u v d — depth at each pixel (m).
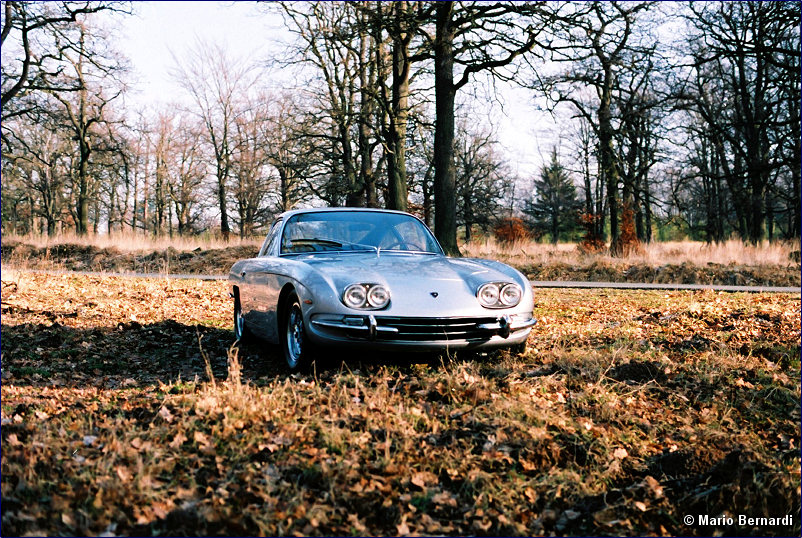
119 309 9.81
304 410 4.27
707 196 39.81
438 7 19.45
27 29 28.11
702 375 5.38
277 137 40.31
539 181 63.50
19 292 11.49
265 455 3.57
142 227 58.50
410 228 6.75
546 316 9.67
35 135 50.22
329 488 3.27
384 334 5.03
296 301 5.48
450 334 5.18
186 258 24.94
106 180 53.47
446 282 5.41
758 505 3.35
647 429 4.31
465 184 44.91
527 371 5.44
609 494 3.46
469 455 3.66
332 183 31.34
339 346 5.07
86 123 40.59
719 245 23.28
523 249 25.38
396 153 24.59
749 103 29.84
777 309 10.30
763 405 4.85
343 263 5.57
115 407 4.38
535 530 3.13
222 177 44.78
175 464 3.44
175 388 4.97
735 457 3.62
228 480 3.30
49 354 6.27
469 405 4.42
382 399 4.41
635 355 6.18
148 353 6.63
